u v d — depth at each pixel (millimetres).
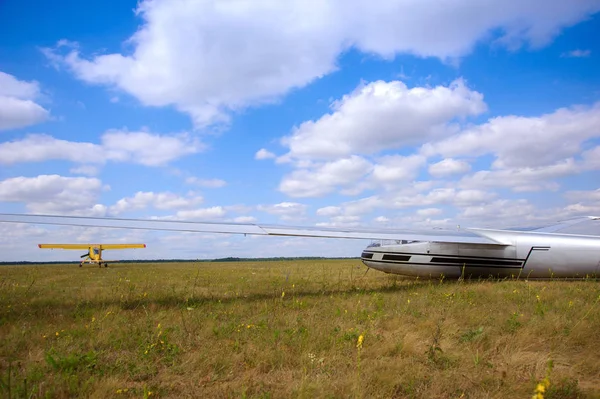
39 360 4715
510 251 12711
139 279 15867
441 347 4980
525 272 12703
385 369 4168
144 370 4301
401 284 12250
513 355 4668
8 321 6801
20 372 4289
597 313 6504
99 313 7406
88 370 4254
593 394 3521
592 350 4812
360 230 11867
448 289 10227
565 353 4797
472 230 13914
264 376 4172
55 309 8148
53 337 5793
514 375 4043
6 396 3531
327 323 6285
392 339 5270
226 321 6746
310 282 13648
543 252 12391
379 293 9844
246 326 6098
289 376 4145
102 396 3609
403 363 4379
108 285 13578
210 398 3639
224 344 5258
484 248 12992
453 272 13406
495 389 3680
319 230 11094
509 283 11516
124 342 5406
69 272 22844
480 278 13297
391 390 3674
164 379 4133
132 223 8688
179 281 14641
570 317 6340
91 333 5898
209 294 10344
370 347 4934
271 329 5973
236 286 12352
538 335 5488
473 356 4605
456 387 3754
